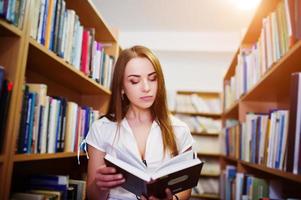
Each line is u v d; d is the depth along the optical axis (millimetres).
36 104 1045
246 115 1809
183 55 3641
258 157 1401
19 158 883
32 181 1225
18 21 867
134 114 1170
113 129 1117
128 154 957
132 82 1058
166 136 1097
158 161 1054
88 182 1095
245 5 2604
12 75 855
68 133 1353
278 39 1124
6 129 820
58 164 1656
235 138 2188
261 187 1496
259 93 1711
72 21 1357
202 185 3518
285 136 1004
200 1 2586
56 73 1416
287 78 1319
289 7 946
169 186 836
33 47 995
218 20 2982
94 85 1698
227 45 3338
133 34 3451
